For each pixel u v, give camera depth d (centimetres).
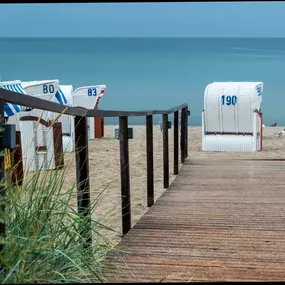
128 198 504
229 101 1482
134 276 352
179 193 743
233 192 747
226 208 627
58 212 312
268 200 680
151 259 404
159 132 2142
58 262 287
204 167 1046
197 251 431
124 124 503
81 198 378
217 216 578
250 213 595
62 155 341
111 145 1681
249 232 502
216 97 1491
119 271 355
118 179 981
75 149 380
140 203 727
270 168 1012
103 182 945
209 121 1510
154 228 516
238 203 660
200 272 372
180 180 875
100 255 352
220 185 816
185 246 447
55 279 272
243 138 1491
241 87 1487
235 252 429
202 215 584
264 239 474
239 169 1004
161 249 436
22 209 294
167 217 571
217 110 1491
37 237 279
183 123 1116
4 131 251
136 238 474
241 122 1486
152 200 671
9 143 251
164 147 810
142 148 1566
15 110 972
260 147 1556
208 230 509
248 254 423
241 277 362
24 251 252
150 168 665
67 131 1402
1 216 239
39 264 270
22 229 281
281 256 418
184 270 377
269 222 548
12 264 247
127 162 505
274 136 2112
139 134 2125
